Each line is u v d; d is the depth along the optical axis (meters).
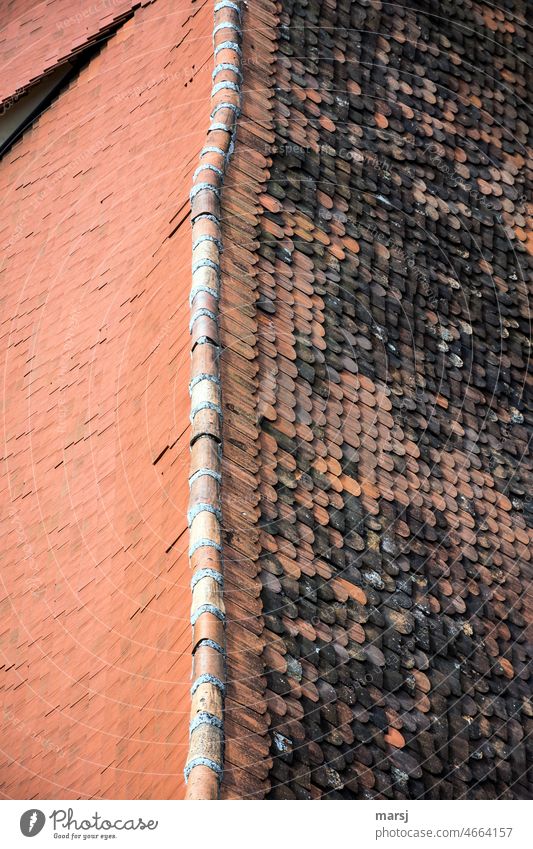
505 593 11.45
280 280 11.83
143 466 11.41
